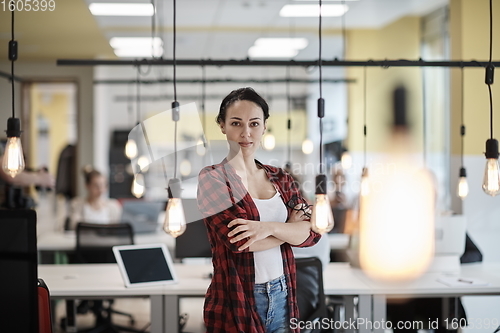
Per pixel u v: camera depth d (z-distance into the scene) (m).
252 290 2.31
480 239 5.55
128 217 6.03
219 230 2.27
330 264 4.27
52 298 3.47
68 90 14.67
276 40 8.62
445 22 7.28
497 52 5.67
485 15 5.66
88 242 5.02
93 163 9.94
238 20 7.39
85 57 9.66
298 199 2.52
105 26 7.41
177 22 7.38
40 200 12.42
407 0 6.62
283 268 2.41
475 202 5.59
